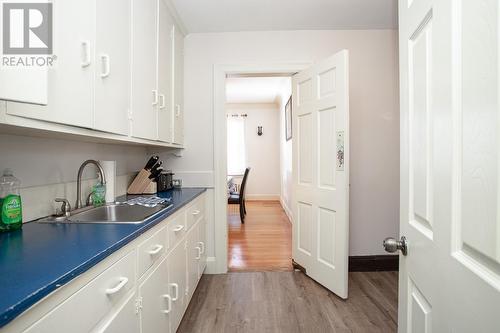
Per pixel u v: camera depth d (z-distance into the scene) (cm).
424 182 74
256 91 558
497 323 44
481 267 49
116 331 89
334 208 217
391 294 222
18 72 71
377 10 232
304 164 255
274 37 264
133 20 153
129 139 149
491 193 45
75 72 103
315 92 237
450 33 58
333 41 264
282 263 288
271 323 183
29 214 125
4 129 93
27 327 55
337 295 216
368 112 266
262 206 615
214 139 267
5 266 70
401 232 91
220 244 264
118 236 97
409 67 84
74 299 69
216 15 236
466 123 53
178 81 244
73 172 156
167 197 201
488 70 46
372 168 267
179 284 165
